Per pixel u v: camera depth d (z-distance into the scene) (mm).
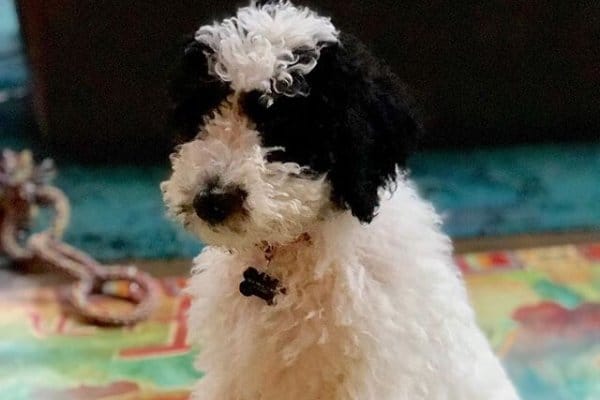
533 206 2850
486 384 1502
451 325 1428
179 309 2303
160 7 2945
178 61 1360
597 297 2357
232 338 1405
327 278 1341
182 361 2100
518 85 3236
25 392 1992
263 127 1247
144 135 3104
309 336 1334
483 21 3113
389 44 3090
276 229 1232
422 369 1372
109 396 1983
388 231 1391
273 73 1225
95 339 2186
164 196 1323
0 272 2482
